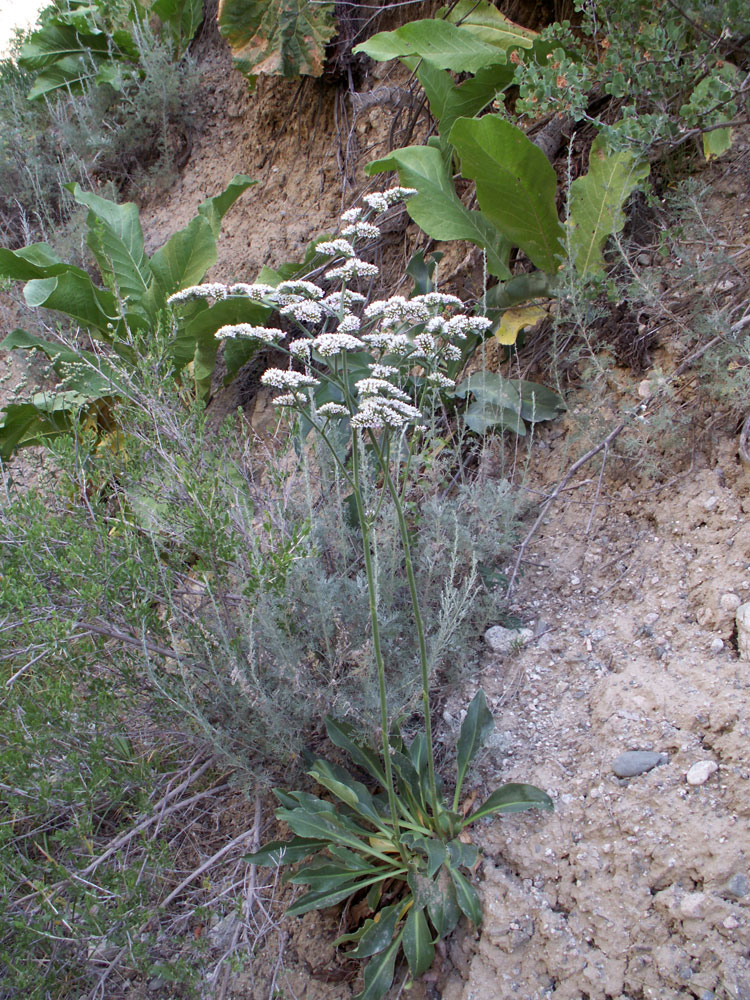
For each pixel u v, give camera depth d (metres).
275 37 4.73
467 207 3.84
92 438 2.95
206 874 2.31
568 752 2.16
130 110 6.03
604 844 1.92
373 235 1.90
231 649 2.27
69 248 5.54
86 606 2.27
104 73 6.26
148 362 2.99
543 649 2.49
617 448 2.80
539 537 2.85
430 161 3.35
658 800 1.90
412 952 1.88
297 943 2.17
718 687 2.04
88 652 2.32
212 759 2.38
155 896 2.18
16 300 4.62
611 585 2.58
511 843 2.03
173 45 6.25
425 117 4.42
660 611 2.38
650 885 1.80
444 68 3.39
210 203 4.30
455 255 3.94
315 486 2.97
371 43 3.46
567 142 3.71
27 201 6.49
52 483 2.90
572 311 2.94
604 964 1.76
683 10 2.81
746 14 2.71
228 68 5.91
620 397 2.94
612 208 2.88
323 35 4.68
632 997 1.70
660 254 2.87
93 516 2.48
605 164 2.89
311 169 5.04
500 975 1.85
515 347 3.30
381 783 2.28
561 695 2.34
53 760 2.14
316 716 2.43
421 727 2.44
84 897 1.83
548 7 3.99
